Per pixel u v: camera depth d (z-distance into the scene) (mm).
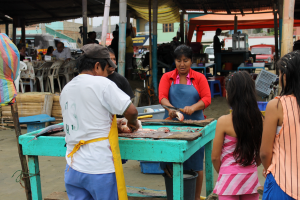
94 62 2123
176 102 3365
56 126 2703
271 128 1811
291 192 1710
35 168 2627
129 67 11688
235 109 2168
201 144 2719
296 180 1712
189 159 3207
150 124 3242
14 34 15445
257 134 2152
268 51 20125
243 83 2160
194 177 2883
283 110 1760
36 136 2527
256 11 14352
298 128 1729
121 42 7531
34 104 6887
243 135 2150
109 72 2334
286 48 6414
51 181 4125
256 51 20297
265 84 7074
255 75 9648
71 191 2150
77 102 2018
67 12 14742
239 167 2221
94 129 2000
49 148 2510
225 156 2270
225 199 2238
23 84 9047
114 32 11523
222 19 14875
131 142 2334
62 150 2477
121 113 2021
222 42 13070
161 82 3459
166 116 3584
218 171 2330
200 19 14758
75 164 2041
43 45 22188
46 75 9422
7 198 3611
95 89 1999
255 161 2238
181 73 3320
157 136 2383
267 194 1840
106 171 2004
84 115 1997
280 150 1785
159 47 13461
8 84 2664
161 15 14797
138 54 22859
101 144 2008
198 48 13164
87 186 2033
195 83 3314
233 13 14695
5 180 4152
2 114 7094
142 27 25250
